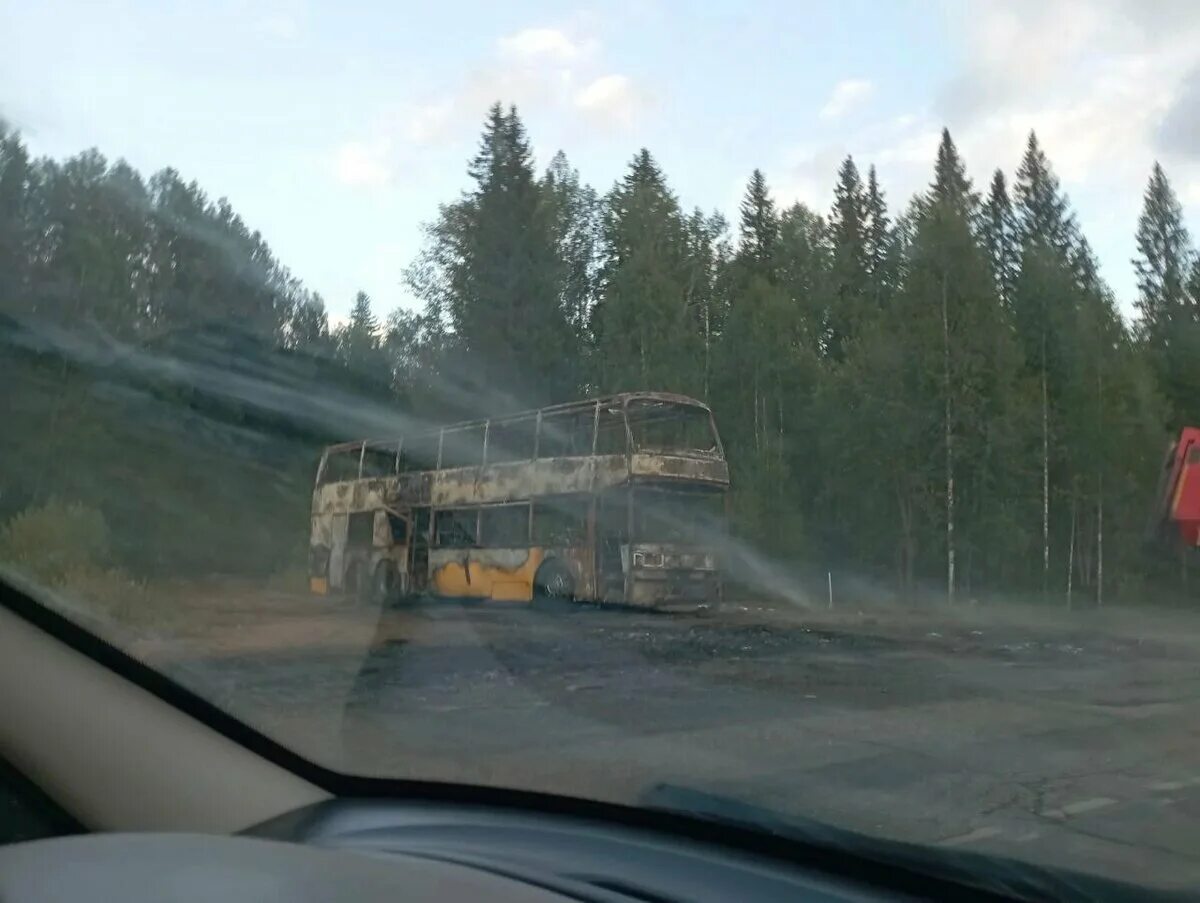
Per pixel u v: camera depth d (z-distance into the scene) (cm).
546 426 1748
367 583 1738
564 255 3064
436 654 1009
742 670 960
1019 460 1456
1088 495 1424
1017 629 1243
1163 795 514
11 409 1430
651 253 2675
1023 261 1487
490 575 1723
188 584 1286
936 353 1526
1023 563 1434
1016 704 797
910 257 1578
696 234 2809
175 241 1641
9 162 1430
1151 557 1393
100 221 1546
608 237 3050
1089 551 1412
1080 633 1216
